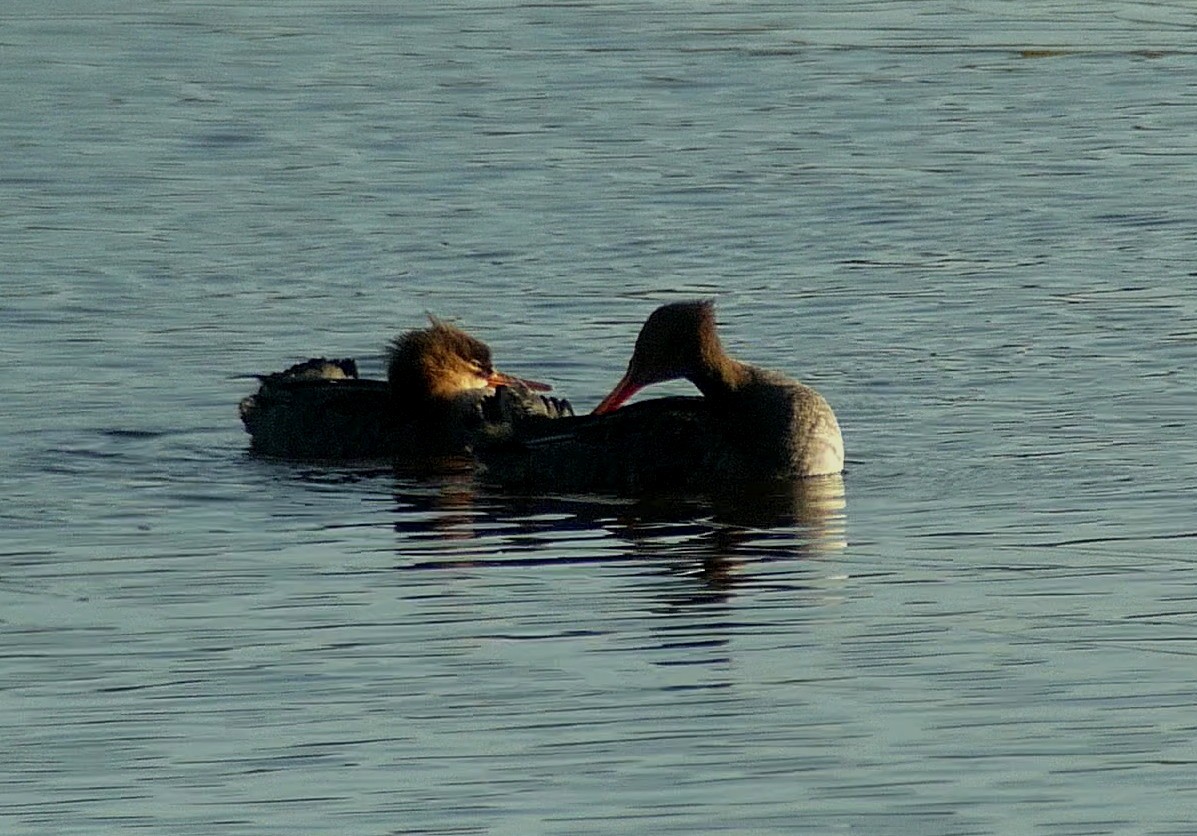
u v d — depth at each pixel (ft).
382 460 111.75
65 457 109.29
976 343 124.26
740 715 75.31
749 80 189.78
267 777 70.95
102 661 81.30
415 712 76.07
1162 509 98.02
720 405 107.86
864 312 130.52
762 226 148.97
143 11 216.33
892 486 103.09
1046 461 105.60
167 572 91.86
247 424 112.16
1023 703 76.13
